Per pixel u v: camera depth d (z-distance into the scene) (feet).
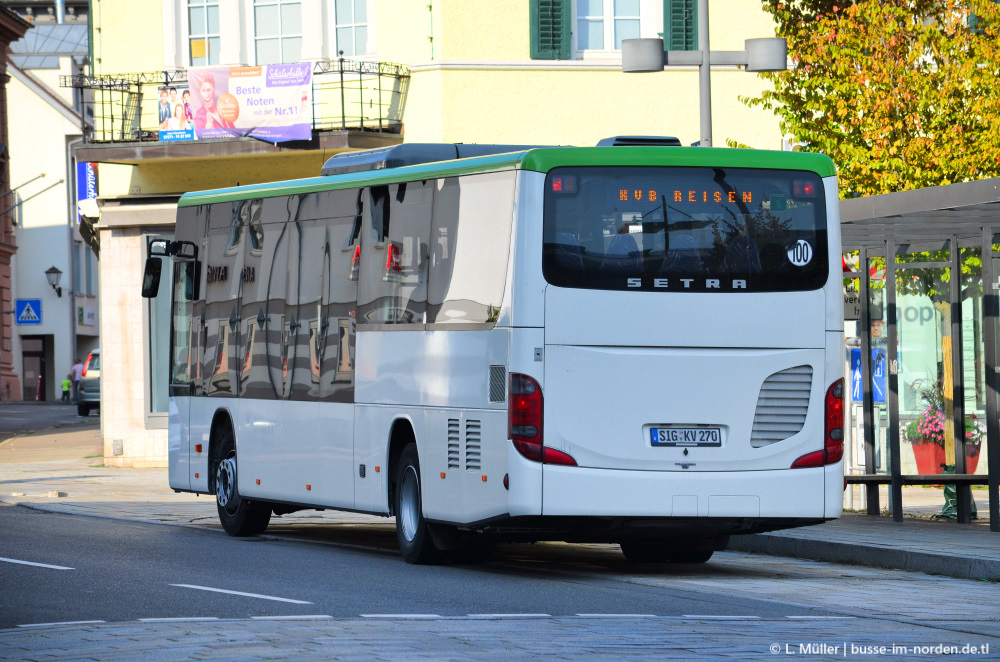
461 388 78.69
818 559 90.02
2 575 73.97
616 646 52.54
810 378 76.95
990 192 89.40
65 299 473.26
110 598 65.46
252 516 101.91
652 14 158.40
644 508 74.69
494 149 89.25
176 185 169.68
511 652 50.85
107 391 173.88
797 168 77.41
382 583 72.90
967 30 127.95
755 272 76.43
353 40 160.04
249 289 101.81
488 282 76.95
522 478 73.97
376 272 87.66
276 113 157.89
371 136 156.35
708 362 75.56
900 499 103.81
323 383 92.48
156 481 152.76
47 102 472.03
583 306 74.59
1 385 425.28
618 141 79.00
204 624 57.47
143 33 167.22
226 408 103.71
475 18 155.74
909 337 116.37
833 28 127.34
